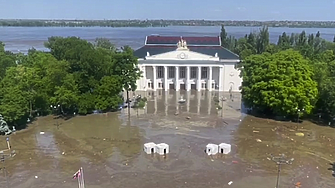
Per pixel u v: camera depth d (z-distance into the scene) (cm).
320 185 5403
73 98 9025
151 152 6688
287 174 5769
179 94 12250
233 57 12681
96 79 9862
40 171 5891
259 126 8381
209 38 13588
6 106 7731
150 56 12538
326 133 7831
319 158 6419
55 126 8425
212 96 11931
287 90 8275
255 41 19450
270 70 8700
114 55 10094
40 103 9256
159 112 9781
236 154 6612
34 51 12762
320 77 8812
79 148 6931
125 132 7956
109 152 6719
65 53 10325
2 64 9419
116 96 9906
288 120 8850
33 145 7100
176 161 6284
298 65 8556
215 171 5875
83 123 8688
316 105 8844
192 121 8862
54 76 9138
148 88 13138
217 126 8406
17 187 5341
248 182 5488
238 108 10231
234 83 12725
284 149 6862
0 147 6969
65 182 5494
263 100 8819
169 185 5388
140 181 5512
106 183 5453
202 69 12950
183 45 12450
